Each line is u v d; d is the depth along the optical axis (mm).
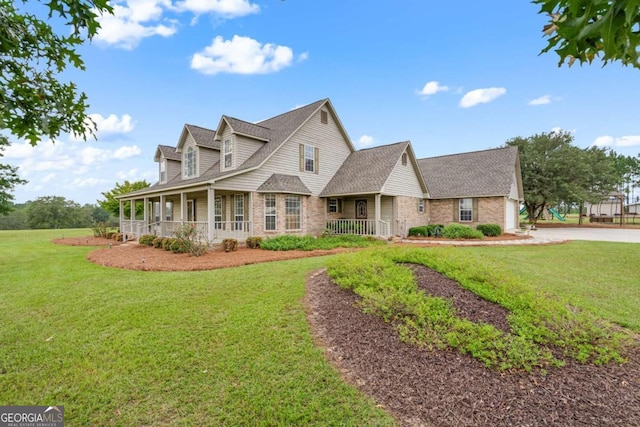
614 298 5887
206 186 12711
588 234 19797
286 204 14906
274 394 3098
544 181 28984
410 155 18562
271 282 6805
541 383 3045
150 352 3895
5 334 4438
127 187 27625
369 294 4785
